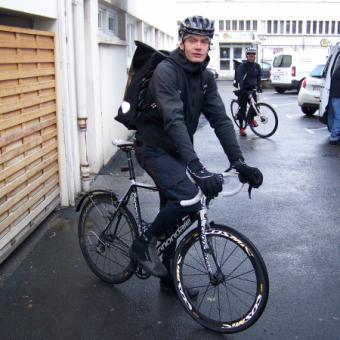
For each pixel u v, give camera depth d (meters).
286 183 7.70
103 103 8.66
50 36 5.75
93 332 3.62
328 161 9.32
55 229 5.57
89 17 7.59
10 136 4.66
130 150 4.02
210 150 10.54
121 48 10.52
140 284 4.32
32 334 3.60
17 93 4.82
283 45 43.34
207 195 3.23
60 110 6.09
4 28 4.52
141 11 13.70
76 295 4.14
